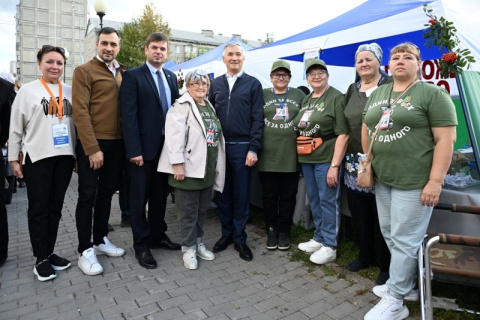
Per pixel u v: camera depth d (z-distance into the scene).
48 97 2.63
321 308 2.31
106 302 2.38
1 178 2.86
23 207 5.16
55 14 64.19
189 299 2.43
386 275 2.56
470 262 1.89
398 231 2.07
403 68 1.97
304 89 4.14
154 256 3.20
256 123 3.07
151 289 2.56
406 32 3.15
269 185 3.29
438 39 2.43
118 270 2.88
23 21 61.78
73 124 2.77
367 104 2.31
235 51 3.09
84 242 2.86
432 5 2.89
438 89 1.91
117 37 2.81
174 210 4.81
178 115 2.74
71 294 2.48
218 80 3.21
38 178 2.62
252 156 3.04
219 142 3.03
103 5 9.94
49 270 2.71
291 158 3.12
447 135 1.86
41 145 2.59
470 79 2.67
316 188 3.06
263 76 5.16
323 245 3.03
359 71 2.56
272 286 2.62
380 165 2.10
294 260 3.09
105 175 2.98
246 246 3.22
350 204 2.78
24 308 2.30
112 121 2.81
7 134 2.89
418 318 2.17
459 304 2.28
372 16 3.74
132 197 2.91
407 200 2.01
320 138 2.87
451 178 2.68
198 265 3.00
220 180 3.05
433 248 2.10
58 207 2.82
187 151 2.76
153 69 2.94
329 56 4.19
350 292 2.52
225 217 3.35
